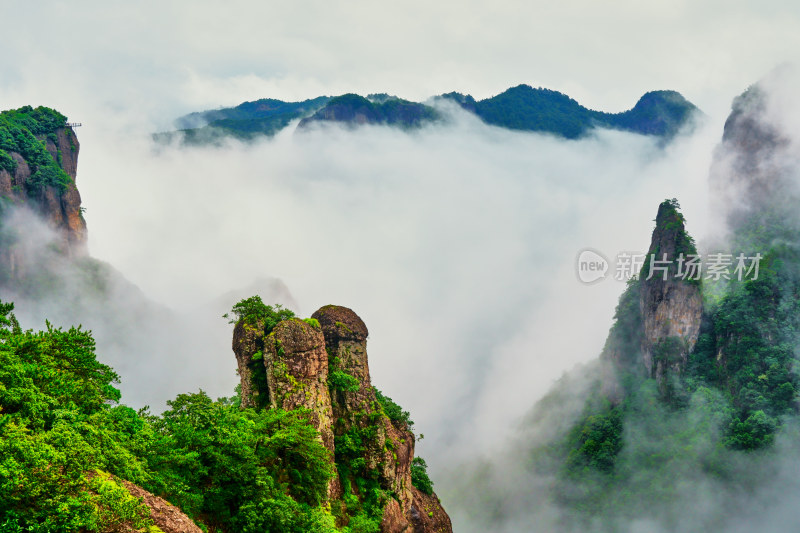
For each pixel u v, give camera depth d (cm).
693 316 18788
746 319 18425
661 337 19038
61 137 19362
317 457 5559
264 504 4725
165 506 3275
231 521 4644
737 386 17750
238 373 6800
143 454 3894
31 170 17700
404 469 7181
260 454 5222
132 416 4338
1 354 3453
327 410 6506
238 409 5756
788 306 18638
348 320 7344
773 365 17488
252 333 6550
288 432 5388
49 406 3400
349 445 6712
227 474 4703
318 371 6544
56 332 4106
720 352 18412
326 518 5303
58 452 2947
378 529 6431
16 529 2709
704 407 17738
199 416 4872
